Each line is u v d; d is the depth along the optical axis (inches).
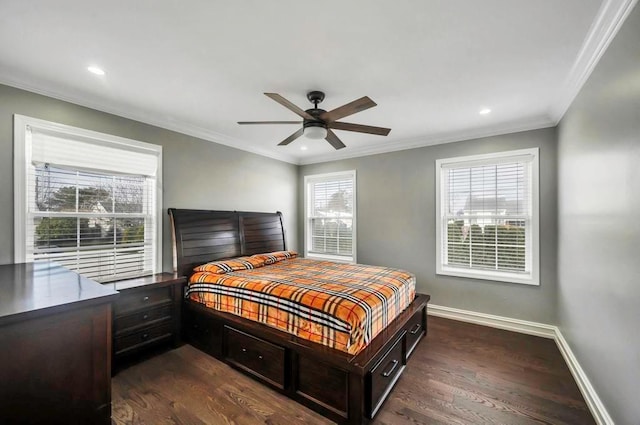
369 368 71.1
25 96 92.3
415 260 159.9
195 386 88.0
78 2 57.7
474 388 87.0
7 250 88.7
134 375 94.3
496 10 60.2
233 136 154.5
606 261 69.6
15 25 64.9
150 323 106.5
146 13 61.4
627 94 57.7
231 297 103.7
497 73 87.3
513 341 120.2
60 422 52.3
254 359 91.9
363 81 92.7
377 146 170.1
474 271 143.9
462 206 147.9
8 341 46.9
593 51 72.3
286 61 81.1
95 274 109.6
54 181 99.3
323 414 75.2
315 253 204.5
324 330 79.3
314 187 206.5
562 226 112.8
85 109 106.1
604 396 70.3
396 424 72.0
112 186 114.7
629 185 57.6
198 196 144.8
